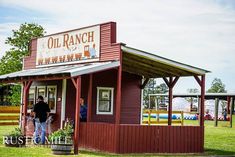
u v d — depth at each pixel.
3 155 15.04
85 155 15.89
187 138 18.70
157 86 95.38
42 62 23.39
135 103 22.53
